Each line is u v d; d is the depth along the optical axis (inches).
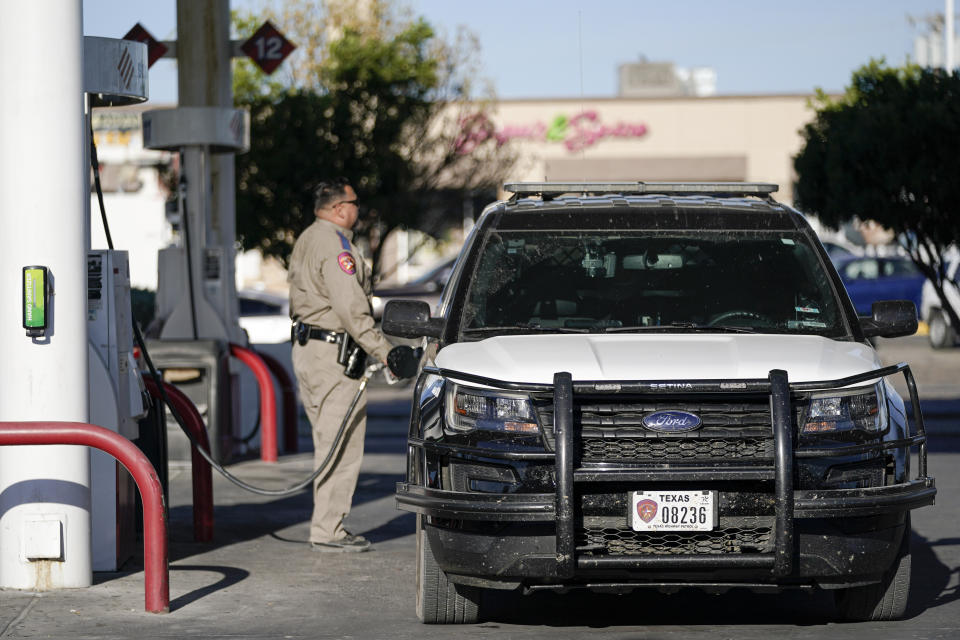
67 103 647.8
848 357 592.1
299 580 712.4
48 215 644.7
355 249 780.0
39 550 661.3
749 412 559.5
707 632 601.9
